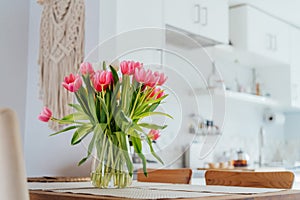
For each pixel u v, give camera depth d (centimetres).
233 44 460
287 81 518
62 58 308
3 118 88
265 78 535
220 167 416
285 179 184
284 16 501
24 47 351
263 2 452
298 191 161
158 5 347
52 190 150
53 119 156
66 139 311
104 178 157
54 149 319
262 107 542
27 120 343
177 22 370
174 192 146
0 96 336
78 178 237
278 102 510
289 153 552
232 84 503
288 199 150
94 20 307
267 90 532
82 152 301
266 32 484
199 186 181
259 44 470
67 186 171
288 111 566
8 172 88
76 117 154
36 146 332
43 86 319
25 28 353
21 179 89
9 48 344
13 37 346
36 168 329
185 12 381
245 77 528
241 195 137
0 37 340
